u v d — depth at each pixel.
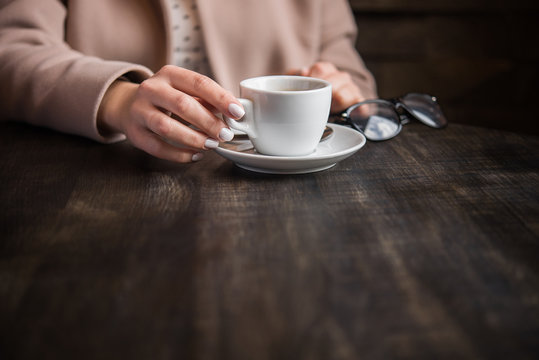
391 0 1.22
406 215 0.47
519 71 1.32
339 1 1.05
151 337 0.34
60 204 0.49
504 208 0.48
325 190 0.52
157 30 0.87
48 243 0.43
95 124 0.61
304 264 0.40
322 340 0.33
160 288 0.38
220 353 0.32
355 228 0.45
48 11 0.80
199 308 0.36
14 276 0.39
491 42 1.29
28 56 0.68
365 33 1.25
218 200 0.49
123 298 0.37
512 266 0.40
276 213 0.47
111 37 0.87
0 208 0.48
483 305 0.36
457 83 1.31
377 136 0.66
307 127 0.54
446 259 0.41
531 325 0.35
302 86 0.58
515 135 0.68
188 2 0.91
